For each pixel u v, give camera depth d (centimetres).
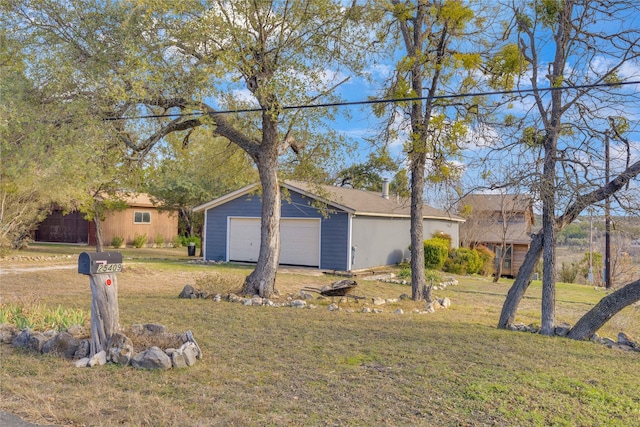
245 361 621
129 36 946
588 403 498
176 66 998
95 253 612
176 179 2534
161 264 2053
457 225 3048
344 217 1998
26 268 1702
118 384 523
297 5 1066
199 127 1158
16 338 663
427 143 1223
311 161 1348
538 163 853
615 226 859
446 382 547
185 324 848
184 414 442
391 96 1240
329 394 504
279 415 444
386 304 1216
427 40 1264
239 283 1291
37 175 997
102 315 614
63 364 589
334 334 795
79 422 425
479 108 1173
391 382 545
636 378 598
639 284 813
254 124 1250
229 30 993
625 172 810
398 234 2423
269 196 1215
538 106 876
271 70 1080
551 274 891
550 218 891
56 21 984
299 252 2111
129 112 1030
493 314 1159
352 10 1146
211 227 2327
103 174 1048
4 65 941
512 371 600
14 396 481
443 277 1962
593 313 845
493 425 435
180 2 945
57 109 934
